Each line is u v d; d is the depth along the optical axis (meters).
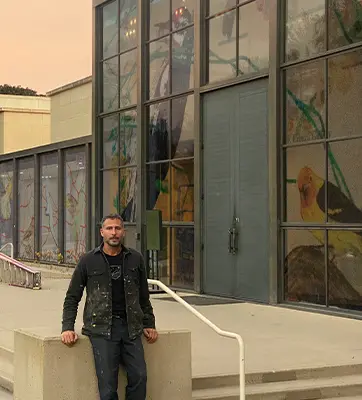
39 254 26.41
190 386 7.57
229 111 16.17
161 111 18.94
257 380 8.46
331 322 12.41
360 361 9.13
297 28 14.42
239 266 15.70
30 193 27.45
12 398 8.31
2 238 29.86
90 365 7.05
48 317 13.10
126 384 7.18
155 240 16.59
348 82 13.13
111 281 6.87
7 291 17.84
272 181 14.66
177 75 18.22
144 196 19.58
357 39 13.00
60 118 28.09
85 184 23.28
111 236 6.83
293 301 14.27
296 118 14.38
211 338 10.77
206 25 17.08
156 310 14.00
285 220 14.57
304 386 8.45
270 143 14.78
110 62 21.69
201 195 16.97
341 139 13.22
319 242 13.66
